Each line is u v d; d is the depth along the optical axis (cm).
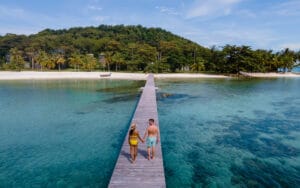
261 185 1135
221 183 1154
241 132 1925
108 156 1454
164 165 1340
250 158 1435
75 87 4959
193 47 10681
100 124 2133
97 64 10494
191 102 3228
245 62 8062
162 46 10988
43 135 1839
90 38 15562
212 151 1539
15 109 2758
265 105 3044
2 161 1391
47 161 1388
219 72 9250
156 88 4434
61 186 1125
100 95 3803
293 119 2323
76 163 1361
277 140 1741
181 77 7931
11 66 9775
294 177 1207
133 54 10225
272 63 9600
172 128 2031
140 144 1418
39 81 6519
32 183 1152
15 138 1775
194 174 1241
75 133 1884
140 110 2264
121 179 1023
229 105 3031
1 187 1121
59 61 9994
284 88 4925
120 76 8131
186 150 1553
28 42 12512
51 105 2988
